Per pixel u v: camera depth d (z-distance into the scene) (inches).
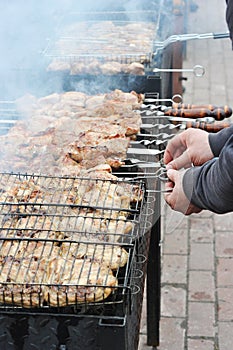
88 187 67.8
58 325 53.7
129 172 78.7
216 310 111.5
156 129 90.3
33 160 80.8
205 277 120.6
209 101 215.5
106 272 56.3
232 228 136.9
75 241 58.3
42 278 55.6
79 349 54.6
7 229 59.9
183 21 150.2
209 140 73.3
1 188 68.8
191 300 114.3
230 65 252.7
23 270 56.4
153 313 99.9
